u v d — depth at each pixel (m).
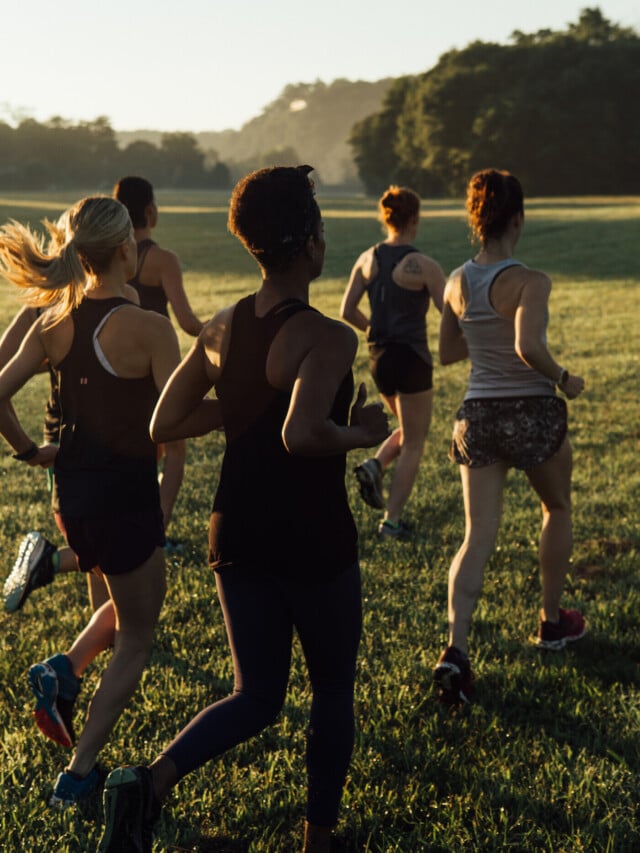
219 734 2.31
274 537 2.29
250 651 2.38
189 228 42.78
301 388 2.15
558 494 3.68
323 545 2.30
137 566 2.84
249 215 2.22
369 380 10.62
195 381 2.43
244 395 2.29
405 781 2.92
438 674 3.31
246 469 2.30
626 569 4.73
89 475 2.82
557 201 70.19
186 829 2.67
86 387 2.81
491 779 2.90
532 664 3.70
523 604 4.33
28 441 3.17
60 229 2.90
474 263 3.56
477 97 107.94
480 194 3.51
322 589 2.33
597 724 3.24
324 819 2.46
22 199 83.94
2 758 3.04
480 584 3.48
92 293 2.89
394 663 3.70
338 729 2.44
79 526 2.84
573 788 2.82
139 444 2.84
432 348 12.84
